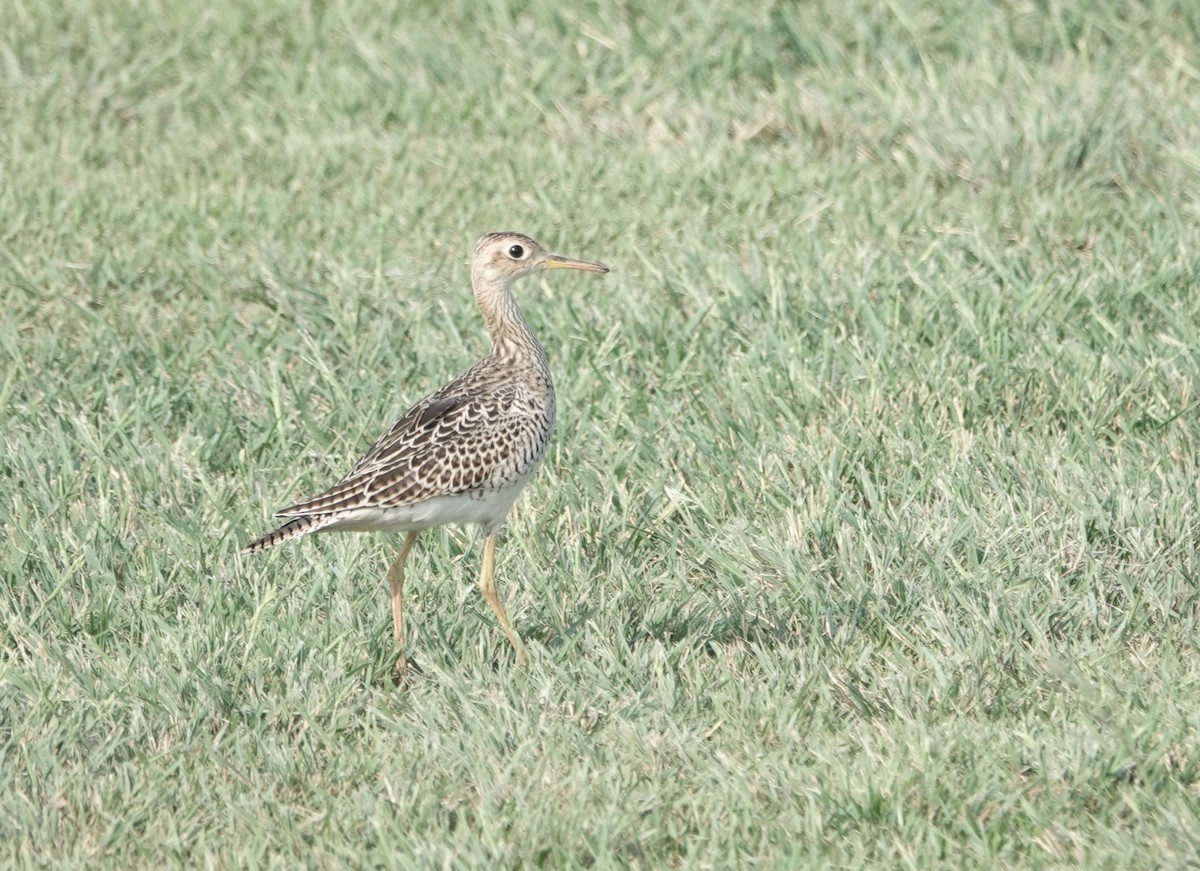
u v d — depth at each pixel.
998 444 11.80
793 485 11.48
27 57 20.09
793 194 16.61
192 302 15.00
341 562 10.53
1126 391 12.21
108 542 10.89
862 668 9.36
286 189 17.28
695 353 13.48
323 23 20.45
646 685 9.20
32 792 8.32
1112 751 8.29
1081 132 16.58
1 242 15.98
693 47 19.28
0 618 10.09
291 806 8.27
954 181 16.73
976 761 8.33
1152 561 10.25
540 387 10.30
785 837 7.84
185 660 9.41
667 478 11.67
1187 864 7.46
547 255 10.72
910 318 13.87
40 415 12.77
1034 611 9.84
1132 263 14.63
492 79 19.30
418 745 8.75
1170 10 18.94
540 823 7.93
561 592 10.34
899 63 18.64
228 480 11.91
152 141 18.53
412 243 16.14
